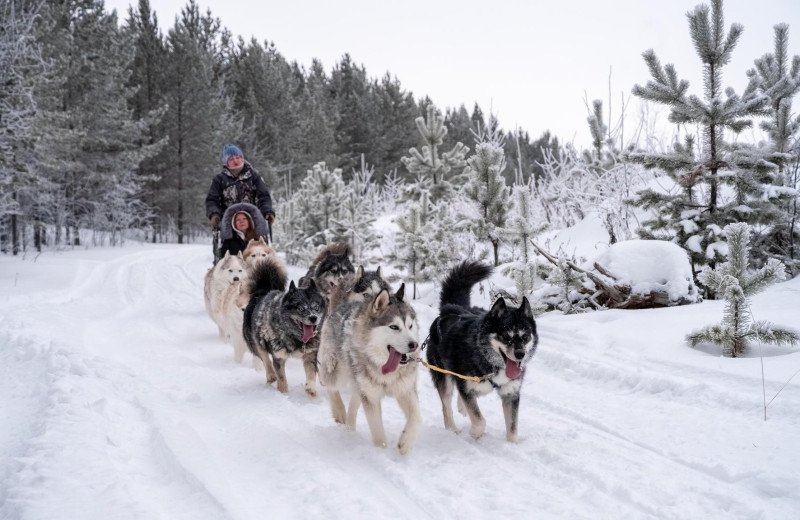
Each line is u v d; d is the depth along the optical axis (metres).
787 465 3.39
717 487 3.26
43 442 3.71
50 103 20.56
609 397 5.07
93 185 29.25
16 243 22.16
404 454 4.00
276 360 5.73
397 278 10.61
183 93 35.19
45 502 2.92
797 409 4.14
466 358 4.34
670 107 8.05
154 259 21.97
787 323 5.88
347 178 51.47
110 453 3.70
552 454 3.89
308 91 53.88
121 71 28.30
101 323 9.12
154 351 7.23
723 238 7.92
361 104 56.47
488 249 10.49
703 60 7.82
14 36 15.77
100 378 5.59
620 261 8.02
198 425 4.56
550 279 8.09
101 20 28.45
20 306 10.26
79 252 24.72
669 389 4.95
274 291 6.16
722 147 8.33
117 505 2.93
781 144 9.30
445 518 3.02
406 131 56.69
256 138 43.81
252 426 4.51
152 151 29.86
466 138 53.56
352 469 3.76
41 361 6.07
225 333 8.39
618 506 3.12
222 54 50.66
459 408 5.12
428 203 12.23
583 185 13.21
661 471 3.53
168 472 3.58
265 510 3.08
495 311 4.25
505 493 3.34
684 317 6.72
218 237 9.95
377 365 4.20
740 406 4.38
